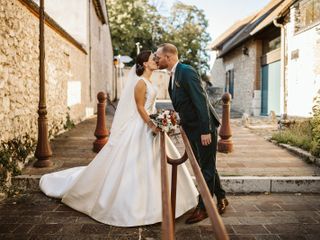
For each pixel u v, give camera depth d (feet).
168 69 11.45
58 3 39.96
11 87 15.26
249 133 28.68
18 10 16.43
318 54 29.01
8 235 9.98
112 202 10.98
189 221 10.93
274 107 43.80
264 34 46.03
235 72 59.88
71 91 31.27
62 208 12.23
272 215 11.77
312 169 16.34
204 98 10.53
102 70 62.39
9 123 14.89
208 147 10.97
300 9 33.35
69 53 30.09
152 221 10.61
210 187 11.07
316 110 22.38
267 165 17.08
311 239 9.86
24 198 13.23
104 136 19.62
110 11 109.60
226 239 4.22
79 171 14.06
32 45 18.86
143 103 11.45
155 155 11.30
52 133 24.08
